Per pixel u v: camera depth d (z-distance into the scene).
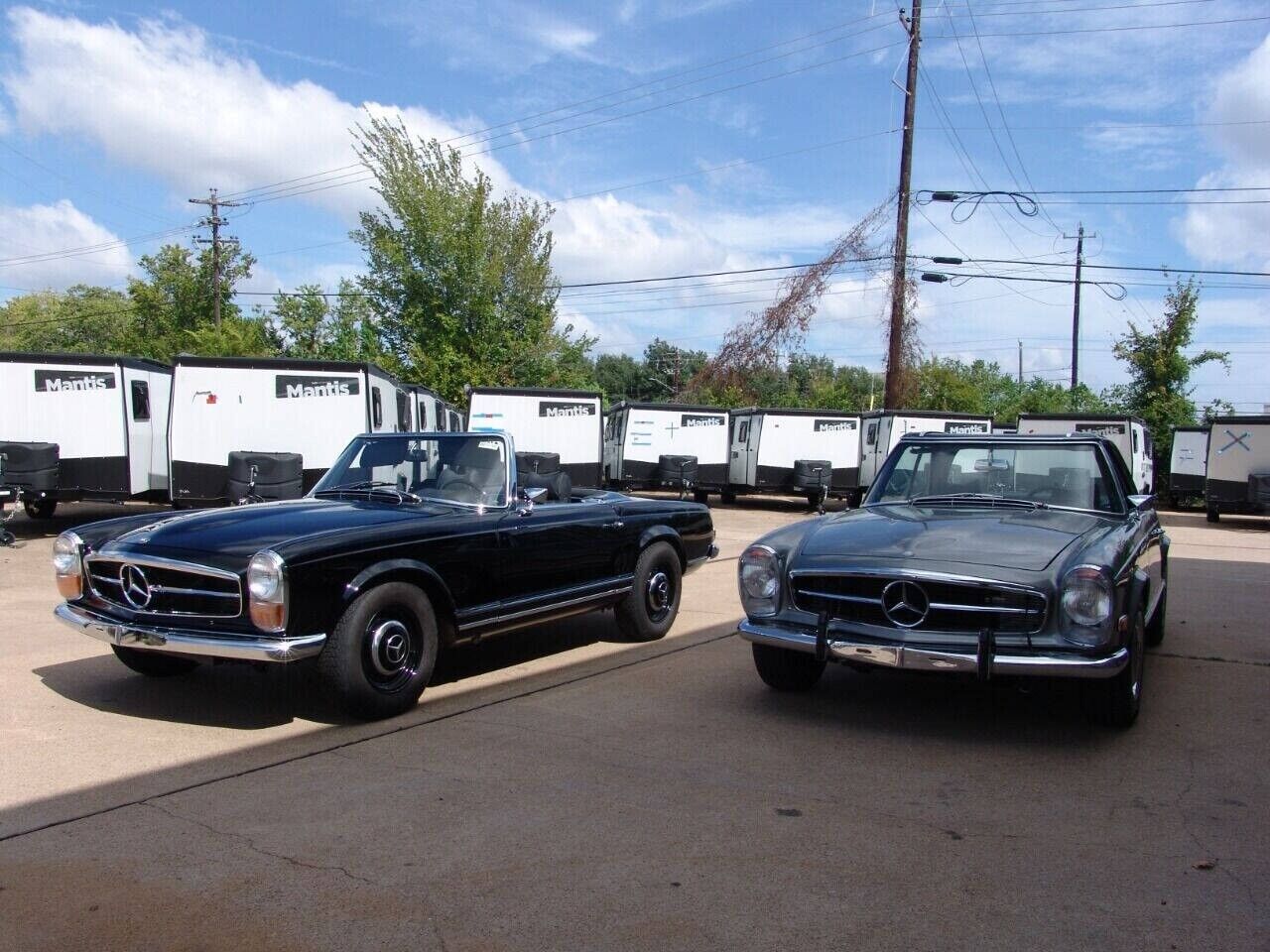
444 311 29.00
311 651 4.82
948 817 3.90
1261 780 4.35
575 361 31.58
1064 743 4.89
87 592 5.39
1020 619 4.62
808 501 24.59
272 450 13.31
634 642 7.41
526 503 6.27
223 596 4.87
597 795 4.12
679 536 7.66
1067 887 3.29
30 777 4.30
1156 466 30.81
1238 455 21.39
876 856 3.53
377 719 5.20
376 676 5.16
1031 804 4.04
